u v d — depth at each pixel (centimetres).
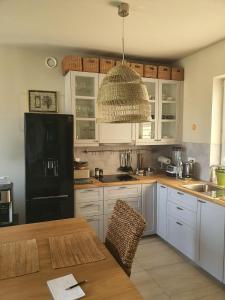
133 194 319
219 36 269
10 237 170
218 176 283
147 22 233
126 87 147
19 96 313
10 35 268
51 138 272
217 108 306
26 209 270
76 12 214
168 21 230
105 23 236
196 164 331
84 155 349
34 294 110
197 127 328
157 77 340
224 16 220
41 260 139
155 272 255
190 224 266
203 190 296
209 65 304
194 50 318
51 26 244
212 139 307
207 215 242
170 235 302
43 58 320
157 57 348
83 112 320
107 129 321
